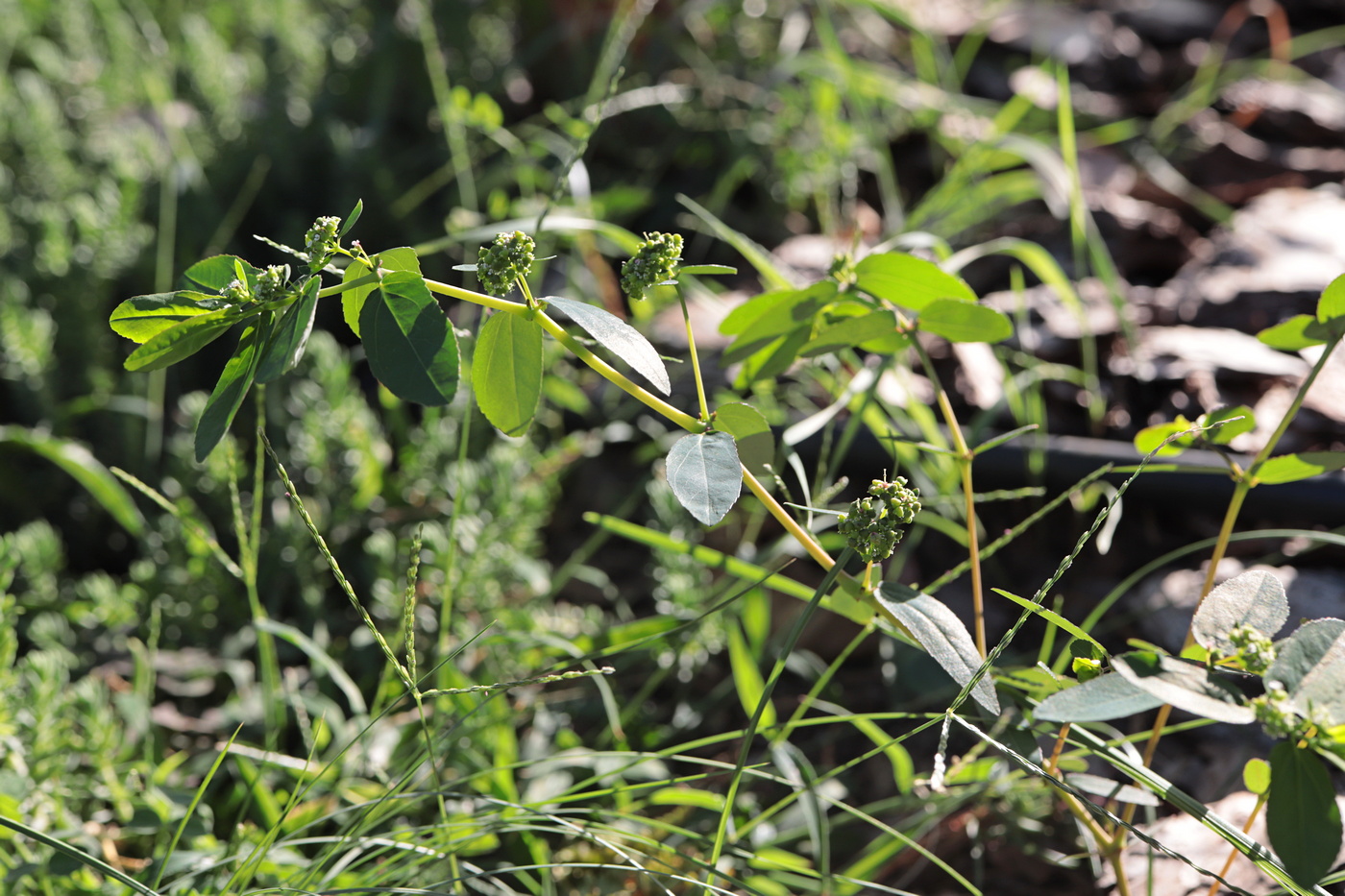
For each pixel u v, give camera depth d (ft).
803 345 2.41
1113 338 3.48
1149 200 4.52
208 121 4.36
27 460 3.33
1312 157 4.77
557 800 2.44
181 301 2.22
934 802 2.51
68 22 5.05
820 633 2.90
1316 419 2.94
